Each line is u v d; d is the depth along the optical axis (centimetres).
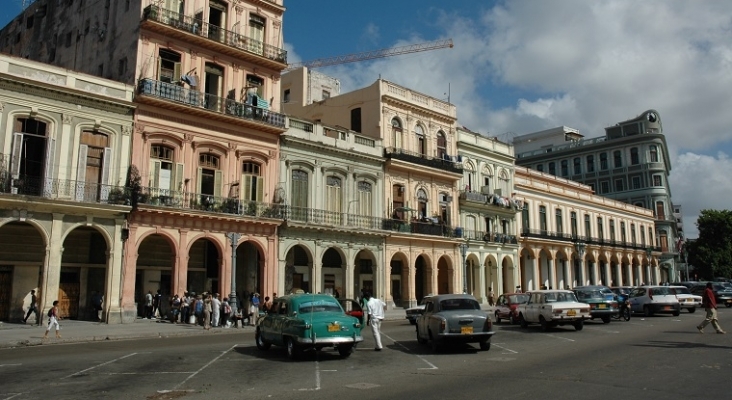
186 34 3045
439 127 4578
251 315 2938
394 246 4003
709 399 964
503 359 1521
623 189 8231
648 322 2775
